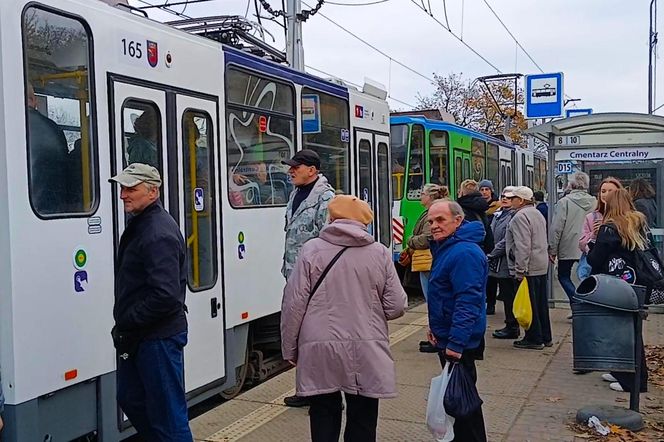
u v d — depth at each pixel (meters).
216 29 7.68
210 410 6.50
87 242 4.82
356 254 4.46
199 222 6.18
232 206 6.68
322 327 4.39
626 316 5.82
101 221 4.95
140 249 4.23
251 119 7.09
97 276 4.89
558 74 17.19
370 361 4.38
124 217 5.17
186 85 6.04
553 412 6.36
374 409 4.58
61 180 4.66
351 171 9.59
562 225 9.50
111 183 5.07
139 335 4.30
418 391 7.04
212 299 6.29
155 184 4.34
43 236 4.46
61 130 4.68
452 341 4.58
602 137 11.35
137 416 4.47
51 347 4.50
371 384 4.37
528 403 6.63
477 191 9.08
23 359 4.30
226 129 6.63
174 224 4.38
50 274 4.51
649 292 6.24
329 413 4.57
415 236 8.48
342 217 4.53
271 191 7.45
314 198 6.15
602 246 6.29
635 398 5.99
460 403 4.61
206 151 6.35
